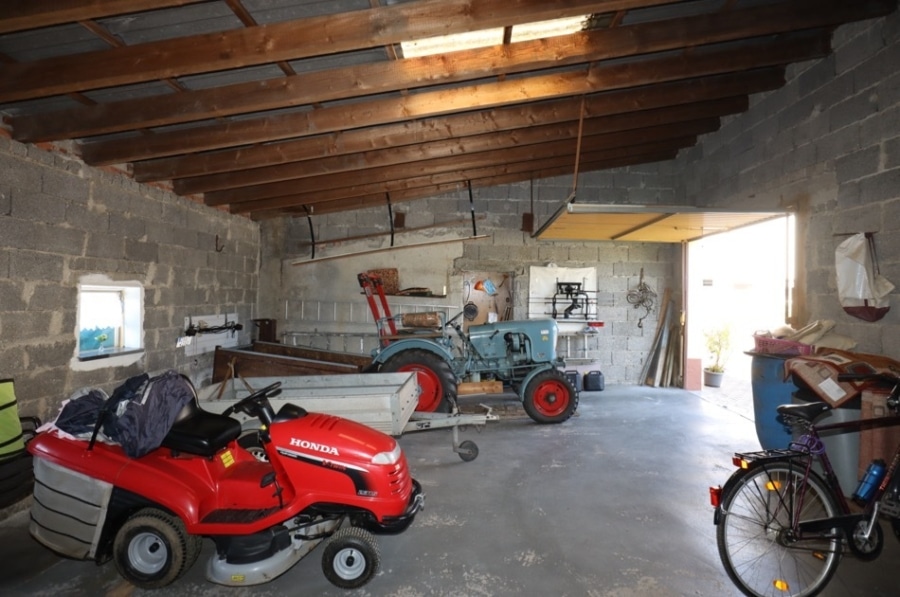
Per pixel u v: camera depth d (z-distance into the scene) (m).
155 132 3.64
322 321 6.80
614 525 2.86
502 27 2.93
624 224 5.25
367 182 5.37
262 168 4.69
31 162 3.14
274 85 3.25
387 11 2.70
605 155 6.07
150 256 4.30
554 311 6.90
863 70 3.55
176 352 4.68
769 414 3.59
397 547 2.64
